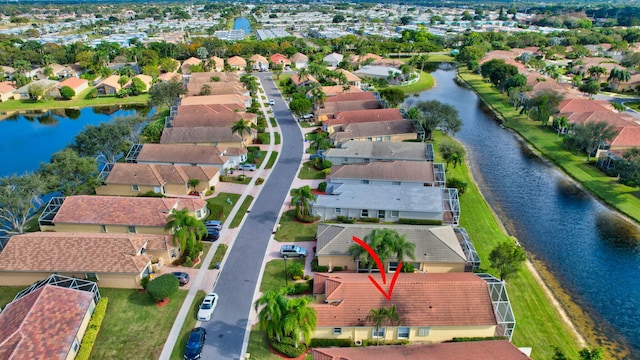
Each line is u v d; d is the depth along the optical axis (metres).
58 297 45.12
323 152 90.06
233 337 44.72
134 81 158.75
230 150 89.75
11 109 142.62
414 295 44.34
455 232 60.25
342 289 45.22
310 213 68.62
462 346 39.75
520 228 69.00
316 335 43.81
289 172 86.31
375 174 76.56
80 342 43.31
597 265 60.03
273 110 132.62
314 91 127.31
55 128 125.94
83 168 71.81
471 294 44.25
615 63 184.75
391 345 41.47
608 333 48.06
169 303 49.53
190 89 144.62
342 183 76.12
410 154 86.12
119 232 62.59
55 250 53.12
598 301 53.16
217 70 192.75
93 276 51.97
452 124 102.00
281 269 55.59
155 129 103.19
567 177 88.06
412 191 69.31
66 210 63.69
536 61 191.00
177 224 55.69
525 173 90.06
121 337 44.69
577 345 45.69
